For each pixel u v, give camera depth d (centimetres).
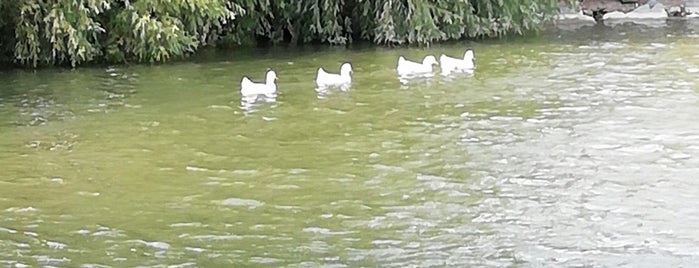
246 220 971
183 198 1046
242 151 1248
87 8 1902
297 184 1095
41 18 1909
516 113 1451
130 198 1048
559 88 1639
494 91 1625
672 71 1783
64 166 1182
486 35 2306
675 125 1354
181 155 1230
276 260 862
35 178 1130
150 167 1174
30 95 1650
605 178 1105
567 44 2172
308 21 2295
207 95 1633
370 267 844
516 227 944
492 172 1134
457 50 2111
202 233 933
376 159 1200
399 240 910
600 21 2638
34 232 940
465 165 1166
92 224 962
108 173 1148
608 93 1584
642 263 848
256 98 1599
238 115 1467
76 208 1014
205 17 2094
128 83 1758
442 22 2256
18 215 991
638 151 1220
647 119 1395
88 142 1303
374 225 952
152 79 1800
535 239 910
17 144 1296
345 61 1995
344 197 1044
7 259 866
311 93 1638
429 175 1125
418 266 846
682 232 923
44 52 1952
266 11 2250
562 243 899
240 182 1105
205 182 1106
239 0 2223
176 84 1744
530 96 1576
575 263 850
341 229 942
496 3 2305
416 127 1369
